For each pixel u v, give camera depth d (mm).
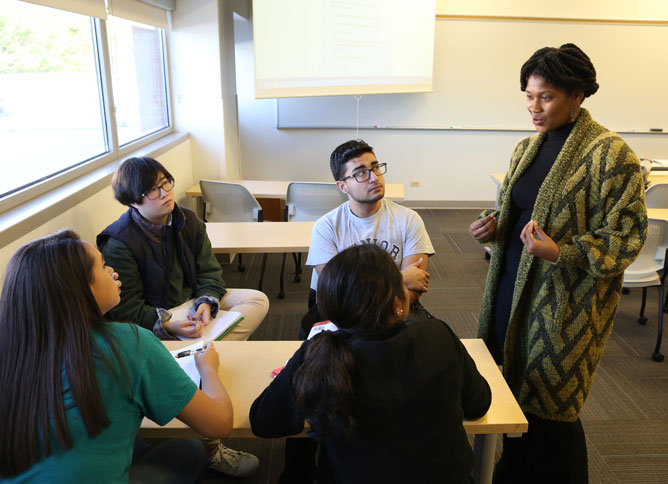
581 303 1400
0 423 857
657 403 2316
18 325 867
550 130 1439
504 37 4965
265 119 5195
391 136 5273
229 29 4102
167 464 1262
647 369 2586
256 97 3906
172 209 1877
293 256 3779
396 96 5137
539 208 1419
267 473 1883
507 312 1612
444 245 4398
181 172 3656
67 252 904
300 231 2596
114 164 2680
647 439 2084
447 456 897
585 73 1322
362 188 1668
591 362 1453
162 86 3760
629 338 2881
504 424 1188
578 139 1374
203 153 3945
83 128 2523
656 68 5055
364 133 5258
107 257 1815
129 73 3127
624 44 4980
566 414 1473
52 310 867
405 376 875
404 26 4633
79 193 2100
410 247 1752
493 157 5371
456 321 3062
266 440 2057
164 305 1951
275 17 3895
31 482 879
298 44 4090
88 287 924
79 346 876
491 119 5234
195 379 1286
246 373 1363
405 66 4750
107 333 944
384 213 1770
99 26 2611
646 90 5117
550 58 1332
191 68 3756
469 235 4664
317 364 860
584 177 1358
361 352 872
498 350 1730
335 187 3193
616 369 2582
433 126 5238
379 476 875
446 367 907
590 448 2029
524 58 5031
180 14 3646
